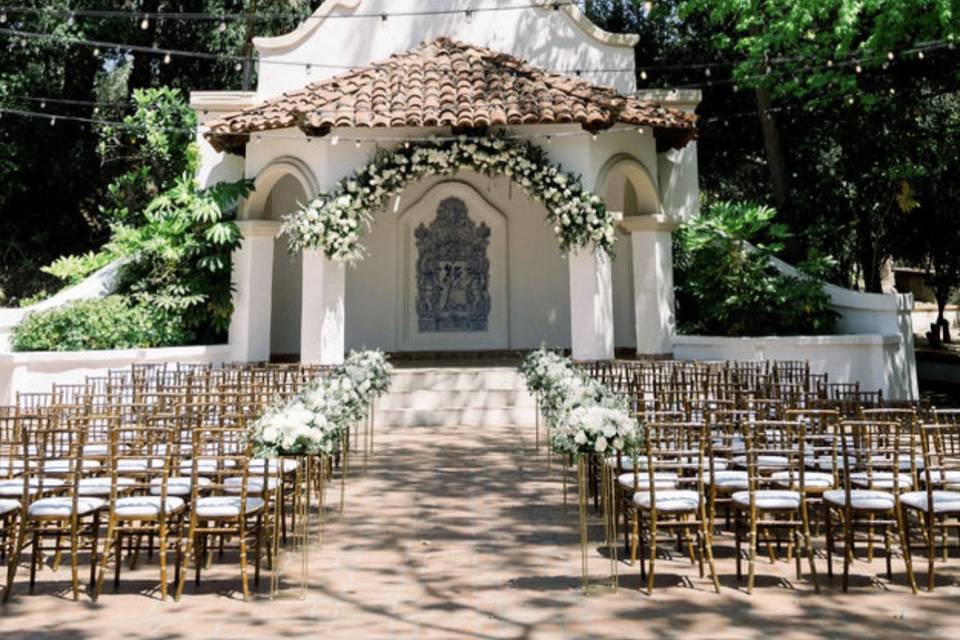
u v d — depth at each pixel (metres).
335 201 12.01
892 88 15.96
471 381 12.38
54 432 5.56
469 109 12.23
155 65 21.36
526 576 5.38
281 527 6.25
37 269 19.95
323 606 4.85
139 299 13.11
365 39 15.14
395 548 6.04
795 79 14.70
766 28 14.85
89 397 8.06
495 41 15.34
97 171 20.66
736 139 19.88
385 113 12.13
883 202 17.08
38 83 19.23
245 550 5.07
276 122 11.99
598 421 5.36
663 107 13.91
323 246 12.02
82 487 5.69
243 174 14.63
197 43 21.05
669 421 7.05
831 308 13.60
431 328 15.68
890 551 5.55
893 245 18.44
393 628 4.48
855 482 5.98
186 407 7.20
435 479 8.41
